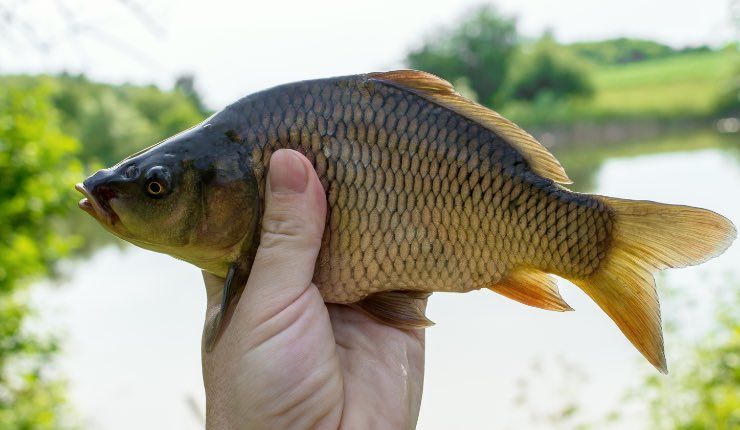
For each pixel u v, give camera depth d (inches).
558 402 33.9
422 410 38.2
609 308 12.4
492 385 40.3
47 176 40.7
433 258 12.1
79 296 73.3
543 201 12.3
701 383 27.8
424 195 11.9
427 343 47.6
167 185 11.8
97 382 49.0
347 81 12.0
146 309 67.8
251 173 11.8
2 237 39.5
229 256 12.2
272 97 12.0
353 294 12.2
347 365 12.9
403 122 11.9
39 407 34.8
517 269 12.4
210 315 13.3
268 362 11.2
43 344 36.7
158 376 50.1
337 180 11.8
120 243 104.6
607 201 12.4
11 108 40.6
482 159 12.1
